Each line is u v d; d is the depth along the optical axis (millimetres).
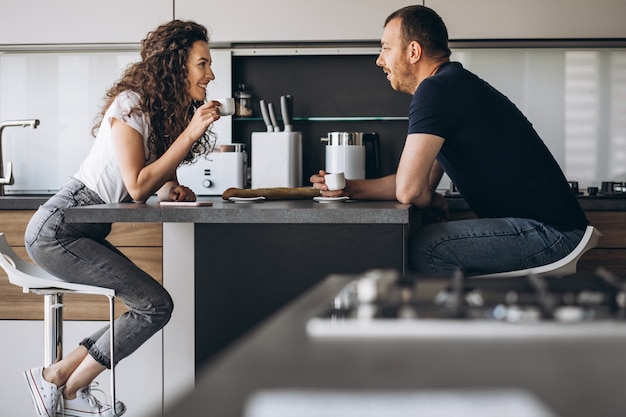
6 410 3133
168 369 2932
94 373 2551
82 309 3080
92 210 2162
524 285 1021
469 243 2428
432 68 2676
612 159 4090
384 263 2393
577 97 4086
